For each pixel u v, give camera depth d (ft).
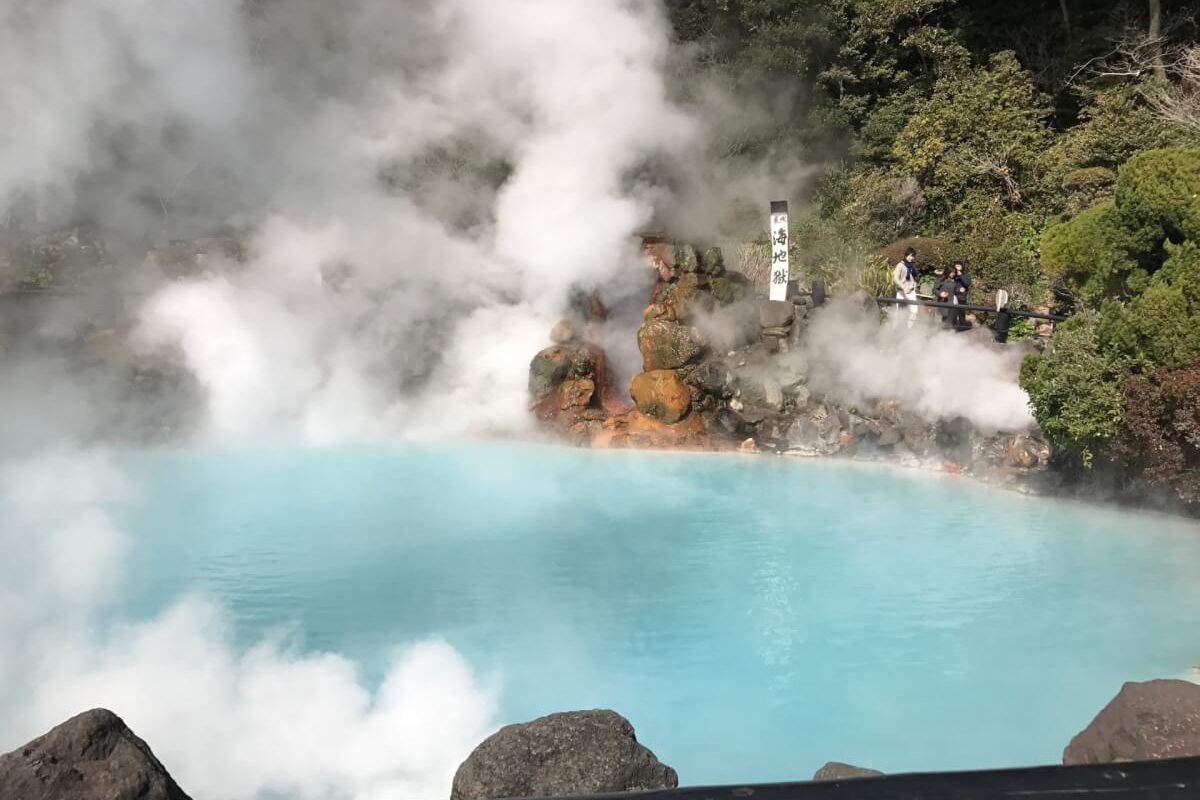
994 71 67.00
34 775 10.18
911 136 64.59
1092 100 64.75
